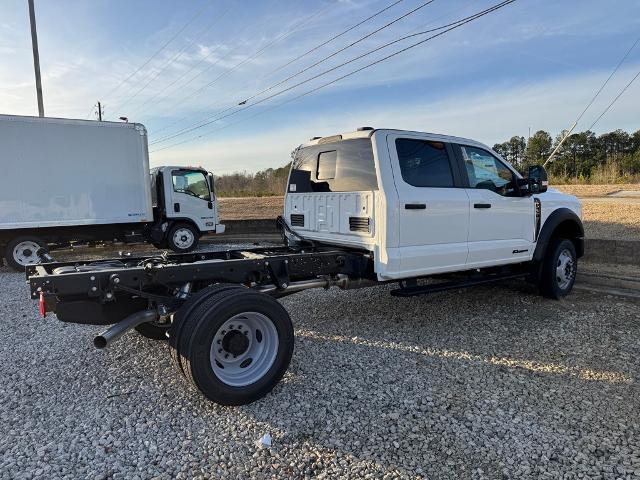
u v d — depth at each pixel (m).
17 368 4.13
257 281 4.21
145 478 2.54
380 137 4.59
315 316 5.66
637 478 2.47
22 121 9.55
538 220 5.91
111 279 3.41
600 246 8.14
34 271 4.11
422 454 2.74
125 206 10.72
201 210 12.38
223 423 3.13
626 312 5.49
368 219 4.64
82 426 3.10
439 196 4.84
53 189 9.96
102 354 4.44
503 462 2.64
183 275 3.74
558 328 4.97
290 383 3.73
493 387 3.59
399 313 5.72
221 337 3.38
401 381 3.73
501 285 7.12
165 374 3.94
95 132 10.27
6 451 2.81
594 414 3.14
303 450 2.80
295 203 5.83
